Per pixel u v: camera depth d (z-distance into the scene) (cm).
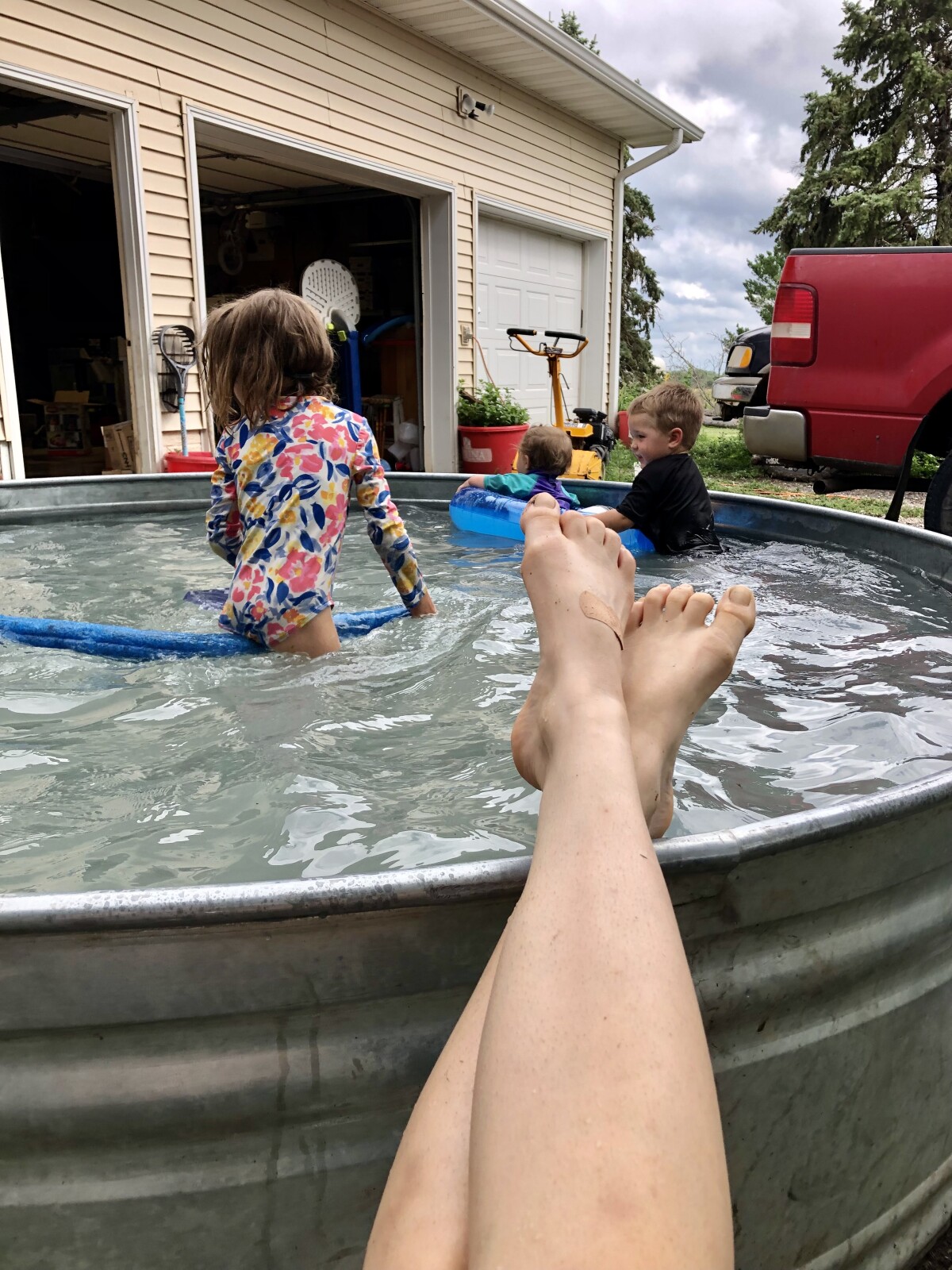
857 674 175
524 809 114
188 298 542
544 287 902
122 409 820
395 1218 55
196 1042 67
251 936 64
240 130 553
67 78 458
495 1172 48
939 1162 105
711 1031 76
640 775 89
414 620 214
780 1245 88
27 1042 66
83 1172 69
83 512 358
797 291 448
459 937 69
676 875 69
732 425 1078
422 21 651
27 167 805
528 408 906
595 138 906
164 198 518
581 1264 43
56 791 120
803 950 79
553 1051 51
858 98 1956
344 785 122
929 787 81
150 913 61
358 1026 69
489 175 770
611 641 91
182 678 170
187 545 310
